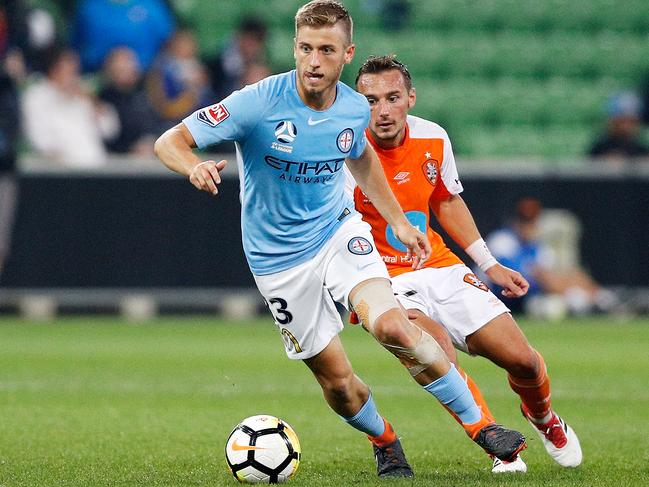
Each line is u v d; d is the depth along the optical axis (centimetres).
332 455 2489
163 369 4303
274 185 2108
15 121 6353
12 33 6688
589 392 3728
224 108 2030
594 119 8288
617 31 8706
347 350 5184
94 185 6244
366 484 2008
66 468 2259
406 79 2344
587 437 2781
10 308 6700
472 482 2036
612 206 6588
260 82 2075
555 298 6588
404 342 2020
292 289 2152
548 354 4919
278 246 2148
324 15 1994
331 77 2020
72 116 6769
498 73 8406
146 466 2292
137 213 6281
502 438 2091
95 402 3406
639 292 6656
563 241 6569
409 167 2381
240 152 2127
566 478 2133
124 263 6275
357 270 2091
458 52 8362
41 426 2905
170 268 6312
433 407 3356
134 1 7388
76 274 6238
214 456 2438
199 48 8006
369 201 2383
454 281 2352
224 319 6644
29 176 6200
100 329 5988
